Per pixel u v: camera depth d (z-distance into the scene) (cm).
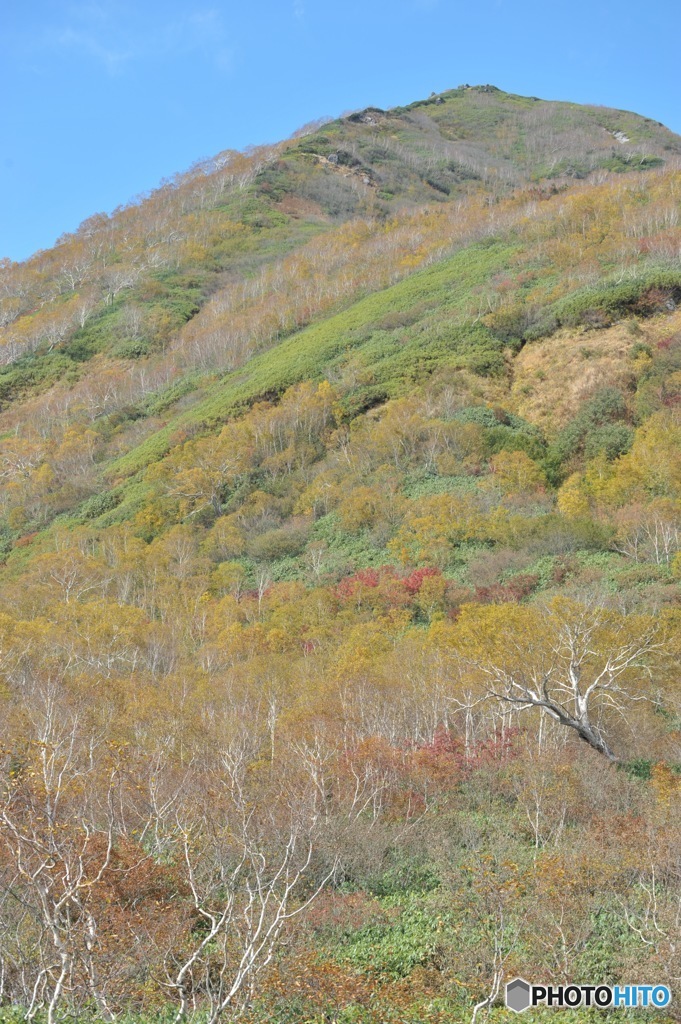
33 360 9506
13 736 1955
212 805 1739
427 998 1242
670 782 2034
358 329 7075
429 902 1543
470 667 2588
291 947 1260
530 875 1521
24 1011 1002
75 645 3266
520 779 2086
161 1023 1053
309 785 1880
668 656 2616
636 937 1363
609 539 4019
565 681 2492
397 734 2441
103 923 1186
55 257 12725
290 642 3556
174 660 3469
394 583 3906
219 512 5409
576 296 6100
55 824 1141
